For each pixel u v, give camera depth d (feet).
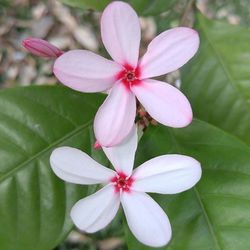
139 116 0.63
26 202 0.61
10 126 0.63
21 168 0.62
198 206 0.61
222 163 0.62
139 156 0.62
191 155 0.62
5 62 1.49
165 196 0.62
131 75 0.58
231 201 0.61
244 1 1.40
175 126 0.55
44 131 0.63
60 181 0.62
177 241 0.60
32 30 1.51
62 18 1.51
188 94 0.73
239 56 0.74
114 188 0.58
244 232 0.59
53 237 0.61
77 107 0.64
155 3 0.69
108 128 0.55
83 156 0.57
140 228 0.57
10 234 0.60
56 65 0.53
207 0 1.41
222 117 0.72
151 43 0.57
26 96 0.64
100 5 0.65
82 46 1.48
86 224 0.57
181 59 0.56
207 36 0.75
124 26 0.55
